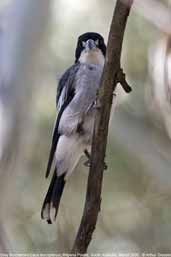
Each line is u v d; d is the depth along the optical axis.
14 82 11.54
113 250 11.92
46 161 12.42
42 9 11.55
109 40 6.13
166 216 12.33
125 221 12.29
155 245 12.05
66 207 11.91
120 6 6.03
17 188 11.88
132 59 12.45
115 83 6.27
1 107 11.48
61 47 12.65
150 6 5.99
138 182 12.62
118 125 12.72
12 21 11.58
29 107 11.77
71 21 12.62
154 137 12.86
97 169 6.36
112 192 12.52
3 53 11.58
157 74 9.35
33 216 11.95
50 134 12.34
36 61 11.71
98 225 12.21
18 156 11.59
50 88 12.35
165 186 12.55
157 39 10.62
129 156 12.70
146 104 12.55
